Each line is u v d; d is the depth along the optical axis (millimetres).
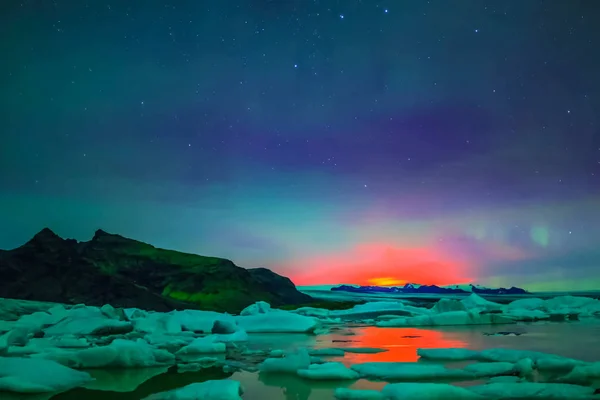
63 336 8852
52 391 4637
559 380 4871
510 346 7680
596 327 11867
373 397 4180
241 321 12188
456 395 4172
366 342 8789
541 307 18016
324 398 4293
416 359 6453
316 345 8453
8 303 13898
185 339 9359
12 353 6609
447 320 13359
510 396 4176
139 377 5453
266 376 5445
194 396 4184
